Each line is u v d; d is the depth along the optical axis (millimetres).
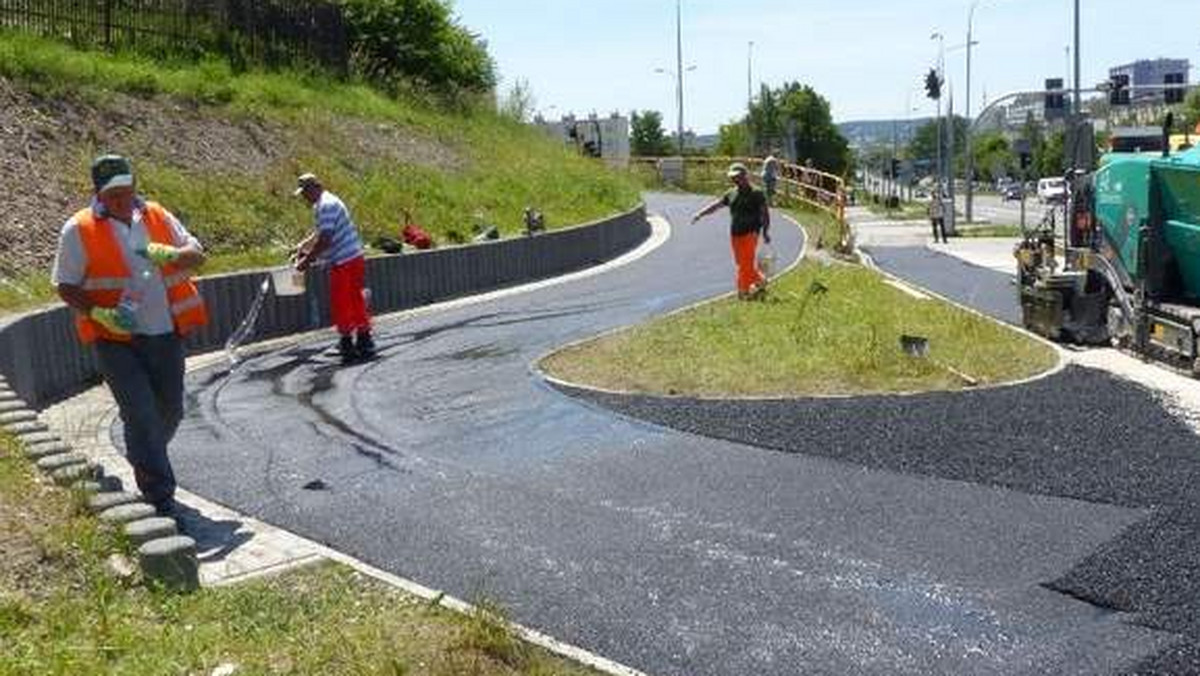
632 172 49500
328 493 7918
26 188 15102
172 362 7234
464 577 6332
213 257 16172
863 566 6375
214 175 18438
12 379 9992
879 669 5195
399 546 6840
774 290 17266
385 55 31156
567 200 27266
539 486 7965
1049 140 74250
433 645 5172
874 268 23094
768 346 12328
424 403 10648
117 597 5496
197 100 20547
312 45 26906
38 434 7508
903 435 8930
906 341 11602
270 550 6641
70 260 6887
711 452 8641
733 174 16016
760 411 9773
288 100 23031
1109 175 12812
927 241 34625
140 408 7090
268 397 11141
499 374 11844
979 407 9766
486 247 19797
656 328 13734
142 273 7031
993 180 117500
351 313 13211
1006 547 6586
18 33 18625
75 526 5977
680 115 72562
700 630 5617
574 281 20609
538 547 6777
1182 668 5098
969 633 5527
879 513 7215
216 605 5566
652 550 6688
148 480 7137
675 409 9938
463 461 8648
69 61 18469
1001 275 21953
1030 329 14031
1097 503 7277
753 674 5172
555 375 11523
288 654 4996
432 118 29094
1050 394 10227
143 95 19453
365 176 21906
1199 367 10828
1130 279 12352
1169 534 6688
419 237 19391
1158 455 8258
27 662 4598
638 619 5750
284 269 13406
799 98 87250
